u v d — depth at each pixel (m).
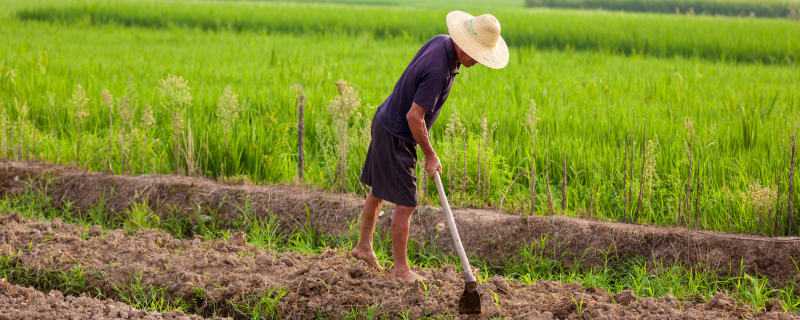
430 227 6.74
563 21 25.86
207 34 21.95
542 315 4.94
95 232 6.56
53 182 7.66
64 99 10.54
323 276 5.56
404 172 5.35
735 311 5.12
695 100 11.06
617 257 6.33
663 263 6.22
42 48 17.05
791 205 6.44
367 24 24.48
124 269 5.77
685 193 7.09
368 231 5.77
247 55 16.52
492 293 5.27
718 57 19.30
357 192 7.45
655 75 14.27
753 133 8.79
